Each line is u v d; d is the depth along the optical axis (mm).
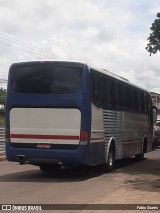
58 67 14844
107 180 14789
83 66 14734
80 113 14508
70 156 14484
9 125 15156
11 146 15094
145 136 23531
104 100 16250
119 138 18281
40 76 14953
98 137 15547
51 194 11719
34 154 14797
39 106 14805
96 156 15383
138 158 23266
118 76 18578
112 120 17234
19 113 15047
